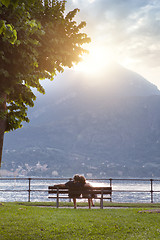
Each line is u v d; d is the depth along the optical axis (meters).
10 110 12.52
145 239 8.31
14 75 10.77
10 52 10.35
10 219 10.20
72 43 12.42
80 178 13.63
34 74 12.36
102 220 10.39
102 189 13.62
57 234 8.78
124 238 8.45
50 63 12.45
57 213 11.59
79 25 12.69
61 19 12.48
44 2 12.52
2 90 10.73
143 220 10.52
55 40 11.91
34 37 11.79
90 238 8.42
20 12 9.30
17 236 8.44
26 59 10.72
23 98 12.45
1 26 6.65
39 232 8.86
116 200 58.34
